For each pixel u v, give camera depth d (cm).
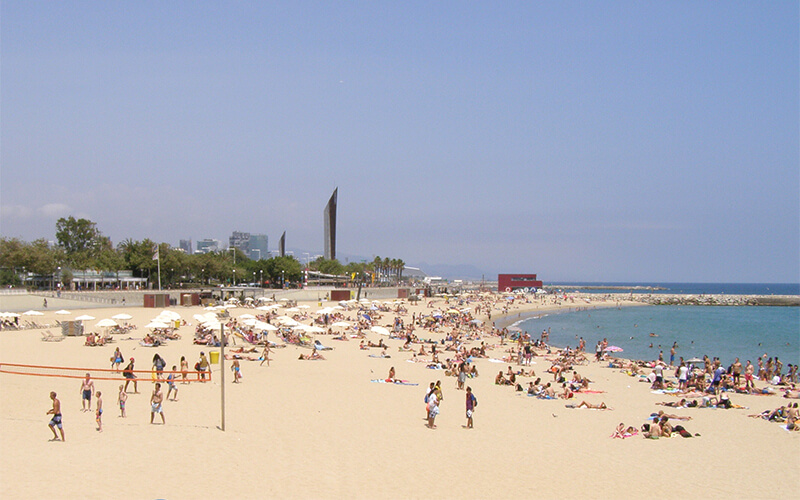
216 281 16388
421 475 1872
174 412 2581
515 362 4953
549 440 2420
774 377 4034
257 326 4931
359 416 2681
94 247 15938
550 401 3297
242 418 2516
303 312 8512
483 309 12938
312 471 1850
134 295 9850
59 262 11212
